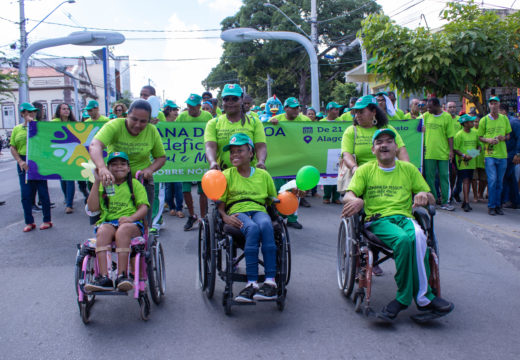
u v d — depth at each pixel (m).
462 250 5.52
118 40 14.58
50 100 44.06
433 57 7.57
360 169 4.00
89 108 7.89
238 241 3.92
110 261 3.57
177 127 6.83
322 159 7.47
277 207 4.12
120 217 3.72
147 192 4.13
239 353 3.11
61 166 6.87
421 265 3.46
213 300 4.08
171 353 3.11
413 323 3.57
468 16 8.03
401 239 3.44
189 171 6.77
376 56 8.23
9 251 5.68
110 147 4.10
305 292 4.25
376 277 4.71
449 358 3.01
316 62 13.74
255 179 4.10
